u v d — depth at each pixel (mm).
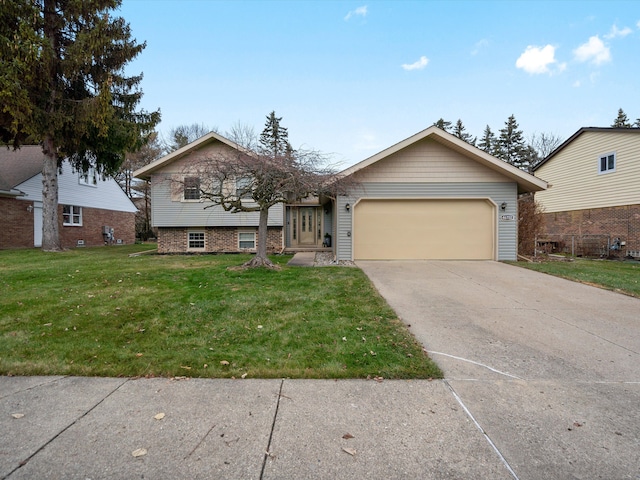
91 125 12055
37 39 9977
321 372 3102
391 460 1998
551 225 18250
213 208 13359
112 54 12234
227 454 2041
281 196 8539
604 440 2191
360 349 3596
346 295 5836
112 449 2080
